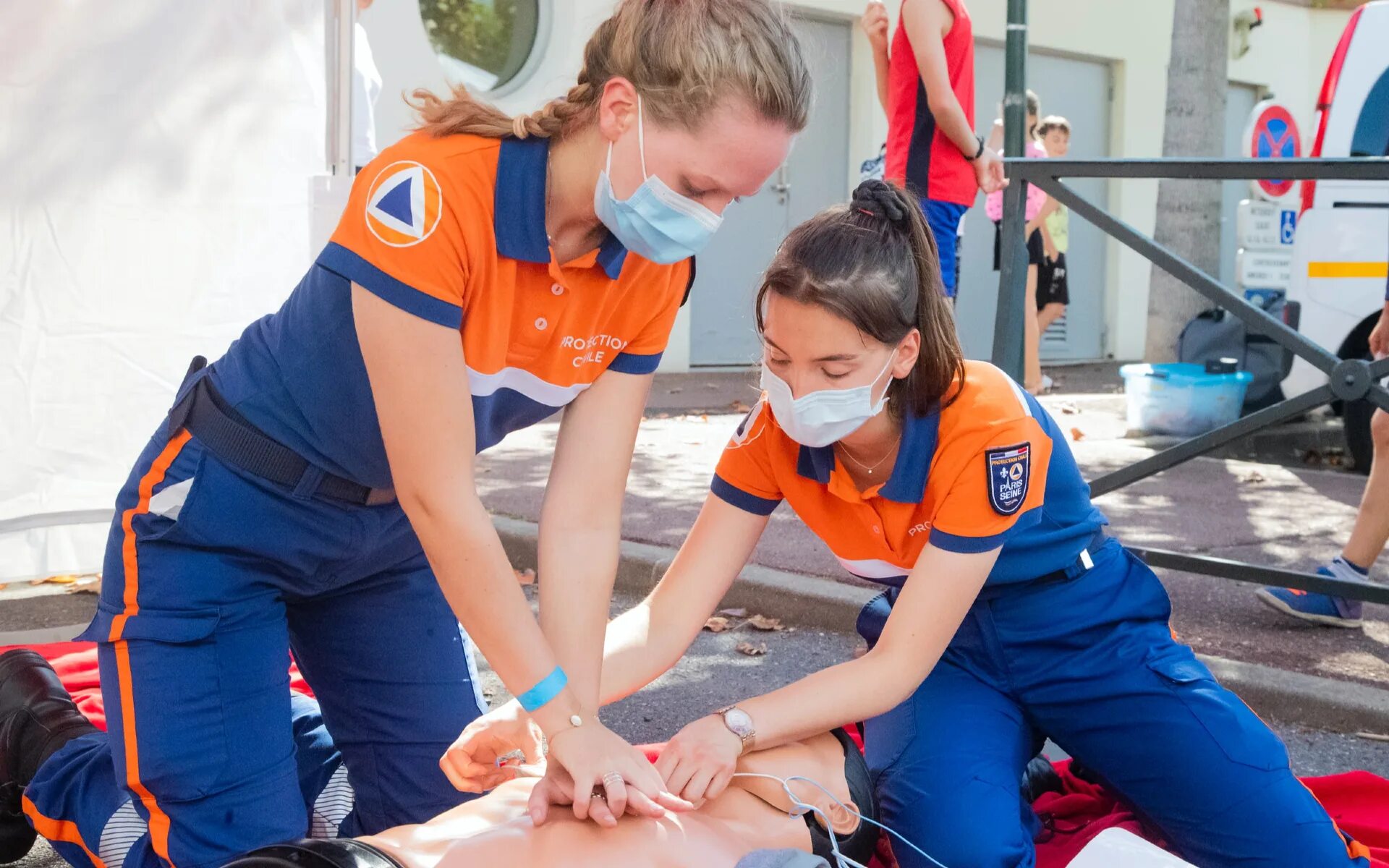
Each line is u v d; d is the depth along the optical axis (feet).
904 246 6.25
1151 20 42.52
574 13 26.99
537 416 6.35
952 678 7.38
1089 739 7.18
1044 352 41.86
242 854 6.17
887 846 7.45
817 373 6.22
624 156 5.28
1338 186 20.95
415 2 26.17
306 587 6.58
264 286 11.46
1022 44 20.07
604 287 5.91
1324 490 18.95
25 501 10.86
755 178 5.28
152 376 11.19
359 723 7.32
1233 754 6.79
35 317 10.73
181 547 6.15
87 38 10.57
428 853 4.96
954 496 6.56
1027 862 6.55
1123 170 11.96
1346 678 10.69
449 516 5.57
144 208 10.97
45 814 6.85
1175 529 16.25
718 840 5.12
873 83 34.45
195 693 6.14
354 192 5.47
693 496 17.53
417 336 5.36
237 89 11.13
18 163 10.51
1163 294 30.22
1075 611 7.16
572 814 5.28
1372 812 8.09
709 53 5.00
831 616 12.56
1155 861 5.21
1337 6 48.91
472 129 5.40
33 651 8.68
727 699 10.71
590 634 6.21
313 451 6.10
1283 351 22.86
